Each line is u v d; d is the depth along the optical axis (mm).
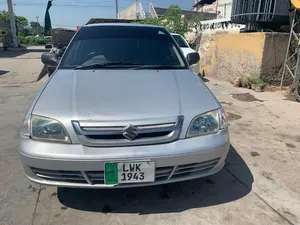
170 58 3051
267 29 7094
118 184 1948
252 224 2053
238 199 2352
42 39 44750
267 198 2365
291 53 6812
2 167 2836
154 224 2047
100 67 2809
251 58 6965
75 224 2043
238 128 4070
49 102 2115
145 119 1946
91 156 1868
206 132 2088
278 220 2096
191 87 2436
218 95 6230
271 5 6613
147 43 3176
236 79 7195
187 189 2492
